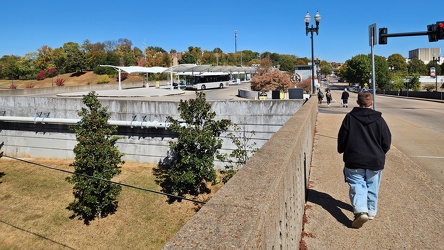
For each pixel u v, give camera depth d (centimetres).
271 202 195
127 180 1612
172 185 1492
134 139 1811
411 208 472
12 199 1522
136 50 12700
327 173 652
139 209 1360
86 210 1251
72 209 1384
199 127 1441
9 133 2089
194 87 5416
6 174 1798
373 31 838
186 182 1367
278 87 4153
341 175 635
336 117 1759
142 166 1786
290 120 601
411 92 5062
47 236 1215
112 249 1123
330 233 395
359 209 386
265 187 212
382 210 465
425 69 13562
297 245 351
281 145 347
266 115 1647
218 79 5916
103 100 1848
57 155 1998
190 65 4972
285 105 1627
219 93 4644
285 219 260
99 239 1182
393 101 3959
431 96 4341
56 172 1809
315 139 1054
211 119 1479
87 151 1265
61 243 1171
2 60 10975
